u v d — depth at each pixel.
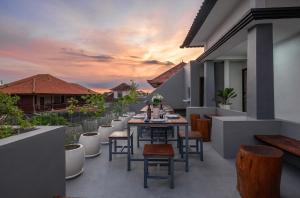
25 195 1.65
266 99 3.79
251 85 3.99
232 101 8.45
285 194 2.52
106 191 2.62
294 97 5.41
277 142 3.19
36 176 1.80
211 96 7.97
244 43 5.71
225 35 4.79
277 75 6.21
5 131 2.09
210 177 3.04
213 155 4.14
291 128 3.50
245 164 2.34
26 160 1.66
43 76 17.14
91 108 5.25
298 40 5.12
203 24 6.10
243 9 4.32
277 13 3.46
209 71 7.99
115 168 3.45
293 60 5.39
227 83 8.35
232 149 3.91
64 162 2.36
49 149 2.03
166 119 3.74
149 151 2.81
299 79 5.18
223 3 4.67
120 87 15.20
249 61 4.04
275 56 6.31
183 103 11.16
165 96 11.20
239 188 2.50
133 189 2.68
